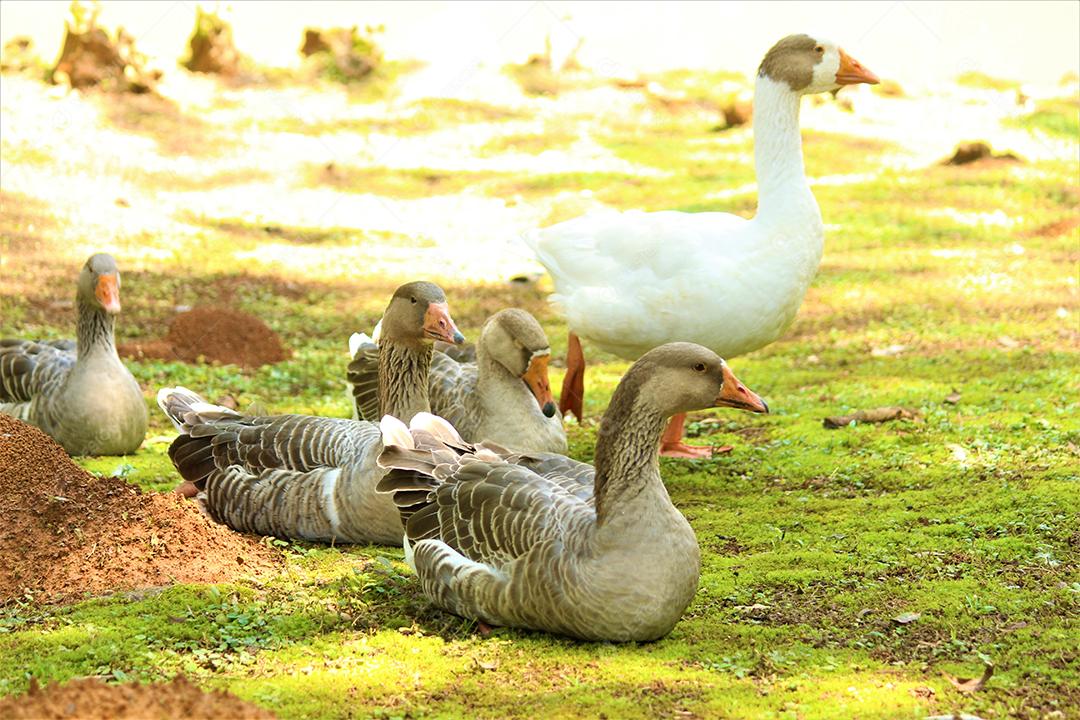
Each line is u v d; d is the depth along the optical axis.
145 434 13.23
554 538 7.91
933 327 18.80
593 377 17.14
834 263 22.91
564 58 39.41
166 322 19.09
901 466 12.49
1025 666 7.75
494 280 22.66
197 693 5.77
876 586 9.29
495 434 11.77
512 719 6.94
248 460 10.57
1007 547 10.05
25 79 32.56
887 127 33.84
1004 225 25.16
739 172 29.58
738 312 12.27
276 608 8.70
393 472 8.91
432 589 8.55
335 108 35.06
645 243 12.52
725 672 7.66
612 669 7.66
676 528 7.83
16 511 9.77
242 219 25.97
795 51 12.38
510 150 32.31
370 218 26.58
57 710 5.49
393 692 7.32
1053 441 12.89
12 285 20.20
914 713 6.99
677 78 39.50
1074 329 18.23
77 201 25.42
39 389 13.03
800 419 14.51
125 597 8.83
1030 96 36.03
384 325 10.83
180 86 34.56
